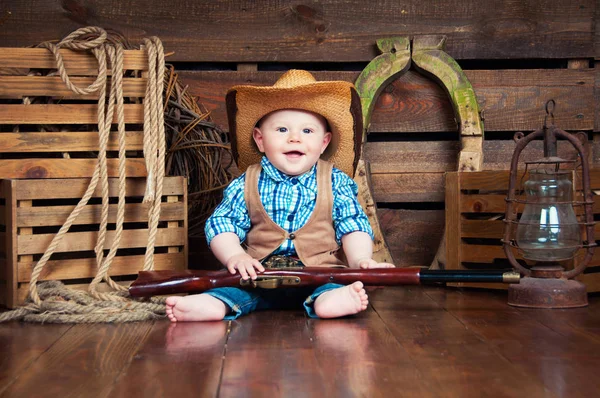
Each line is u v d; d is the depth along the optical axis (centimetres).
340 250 254
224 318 212
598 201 269
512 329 194
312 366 150
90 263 245
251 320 211
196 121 307
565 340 178
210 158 322
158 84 248
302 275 215
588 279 263
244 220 242
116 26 337
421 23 340
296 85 237
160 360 158
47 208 239
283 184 242
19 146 243
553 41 339
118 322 211
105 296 226
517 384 135
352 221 244
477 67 350
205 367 150
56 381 140
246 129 253
